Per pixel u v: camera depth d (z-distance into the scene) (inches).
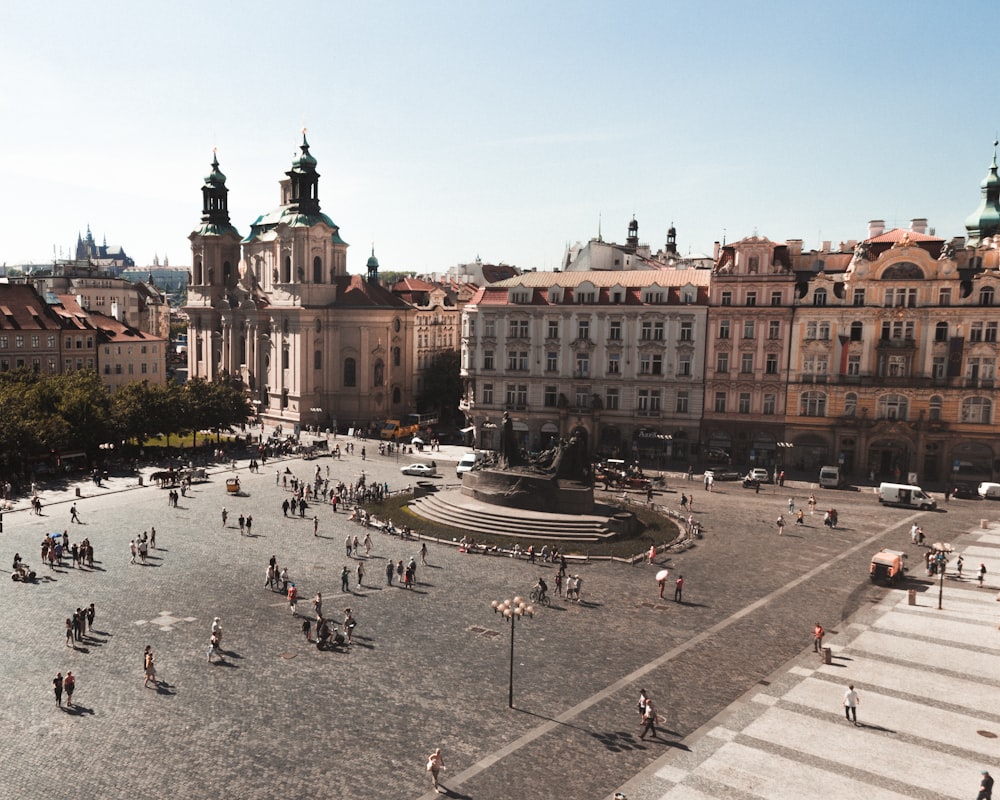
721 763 1408.7
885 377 3976.4
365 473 4141.2
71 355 5713.6
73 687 1604.3
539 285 4601.4
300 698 1631.4
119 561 2517.2
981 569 2412.6
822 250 4517.7
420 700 1628.9
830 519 3139.8
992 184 4596.5
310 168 5856.3
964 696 1688.0
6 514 3105.3
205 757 1402.6
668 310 4281.5
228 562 2527.1
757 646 1941.4
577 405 4520.2
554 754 1428.4
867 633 2032.5
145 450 4544.8
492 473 3179.1
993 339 3791.8
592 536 2842.0
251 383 6200.8
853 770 1395.2
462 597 2256.4
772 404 4197.8
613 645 1932.8
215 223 6653.5
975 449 3858.3
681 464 4333.2
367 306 5900.6
